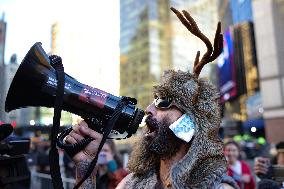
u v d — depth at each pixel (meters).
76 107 1.21
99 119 1.25
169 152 1.31
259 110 25.16
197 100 1.30
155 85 1.38
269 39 18.77
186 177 1.22
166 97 1.31
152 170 1.43
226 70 31.66
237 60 30.02
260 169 2.87
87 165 1.28
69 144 1.27
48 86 1.16
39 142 5.86
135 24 56.59
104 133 1.20
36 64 1.15
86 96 1.21
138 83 48.84
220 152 1.27
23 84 1.14
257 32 19.33
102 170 3.26
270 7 18.53
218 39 1.43
